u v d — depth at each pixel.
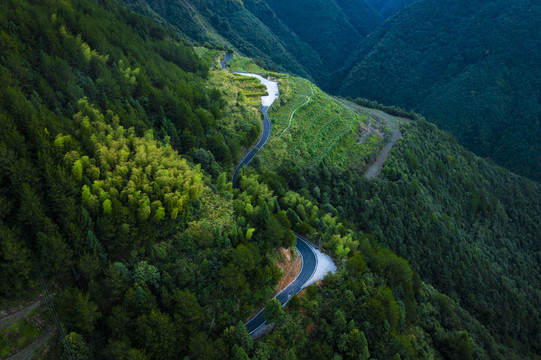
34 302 55.22
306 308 74.81
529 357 125.62
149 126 97.25
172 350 57.47
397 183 143.25
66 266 57.06
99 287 57.91
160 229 68.50
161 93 107.69
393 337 74.38
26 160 60.75
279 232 80.62
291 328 70.75
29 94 77.88
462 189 173.38
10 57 78.06
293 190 119.69
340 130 163.12
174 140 101.25
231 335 62.28
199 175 82.62
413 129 188.50
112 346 54.12
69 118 80.50
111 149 74.69
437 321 96.69
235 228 74.81
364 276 86.06
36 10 97.06
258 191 98.88
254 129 132.38
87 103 84.50
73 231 58.16
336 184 129.12
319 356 68.25
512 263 159.88
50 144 66.06
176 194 72.12
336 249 90.62
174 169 78.88
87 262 57.09
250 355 63.16
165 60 143.88
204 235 70.06
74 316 54.53
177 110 107.81
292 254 89.88
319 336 72.44
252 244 75.06
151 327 56.47
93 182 67.00
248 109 146.12
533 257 174.00
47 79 84.25
